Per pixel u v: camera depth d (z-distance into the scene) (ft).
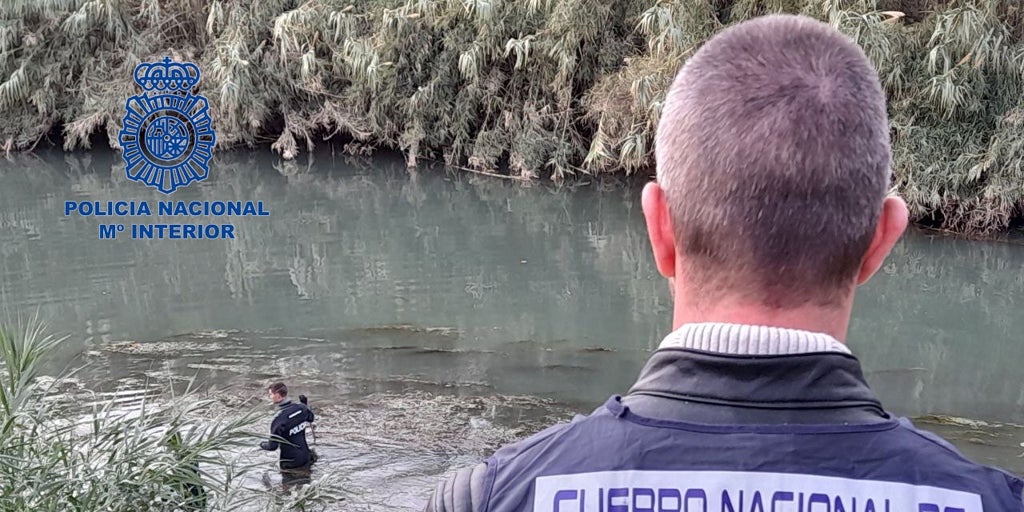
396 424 24.70
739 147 2.98
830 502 2.72
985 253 41.47
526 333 33.65
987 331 33.19
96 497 14.06
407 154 64.59
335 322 35.17
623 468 2.86
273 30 60.39
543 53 54.13
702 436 2.85
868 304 36.42
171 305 37.73
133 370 29.50
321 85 61.77
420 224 51.60
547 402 26.61
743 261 2.99
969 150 42.01
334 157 67.82
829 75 3.07
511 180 59.82
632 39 53.67
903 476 2.76
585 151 57.82
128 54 62.90
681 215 3.12
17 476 13.91
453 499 3.04
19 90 63.10
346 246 47.57
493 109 60.44
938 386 28.14
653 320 35.17
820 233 2.93
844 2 41.96
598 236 48.34
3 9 62.23
